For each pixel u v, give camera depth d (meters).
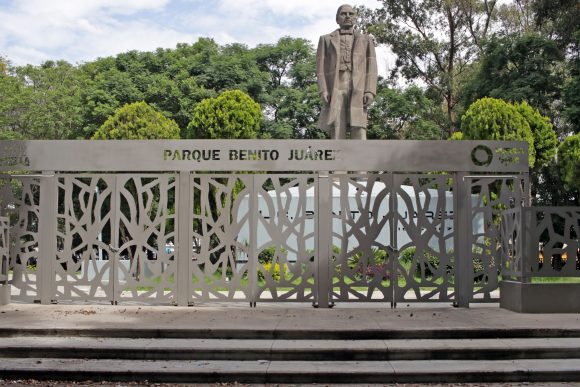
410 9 40.62
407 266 18.97
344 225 13.41
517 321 10.78
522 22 38.25
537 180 32.53
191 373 8.27
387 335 9.84
